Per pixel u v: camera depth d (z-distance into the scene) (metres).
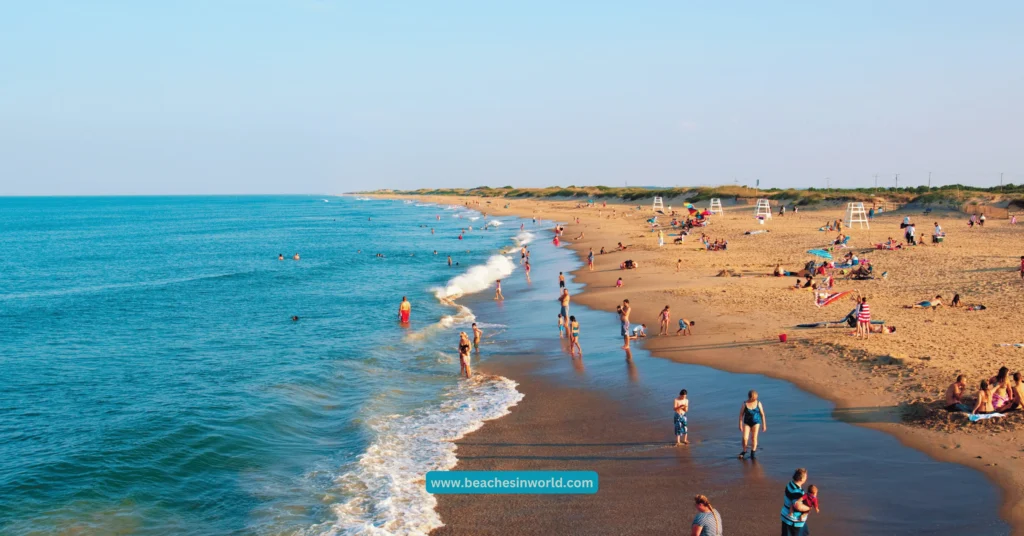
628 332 23.36
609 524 11.74
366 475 14.27
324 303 38.12
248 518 12.66
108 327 32.62
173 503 13.45
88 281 52.00
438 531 11.86
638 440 15.47
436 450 15.58
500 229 96.56
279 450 16.11
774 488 12.53
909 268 36.53
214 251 76.44
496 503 12.80
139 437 16.83
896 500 11.52
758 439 14.84
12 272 58.50
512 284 42.59
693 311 28.55
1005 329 21.73
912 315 24.69
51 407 19.84
